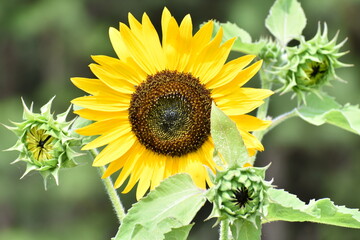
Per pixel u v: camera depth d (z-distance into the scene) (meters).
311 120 1.33
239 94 1.27
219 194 1.19
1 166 3.54
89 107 1.27
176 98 1.28
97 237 3.63
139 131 1.28
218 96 1.27
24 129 1.28
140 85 1.28
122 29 1.28
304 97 1.32
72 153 1.27
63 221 3.64
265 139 3.68
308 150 3.80
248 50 1.34
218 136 1.19
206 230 3.59
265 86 1.34
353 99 3.49
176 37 1.28
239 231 1.19
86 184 3.47
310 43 1.32
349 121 1.32
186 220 1.22
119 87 1.28
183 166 1.28
